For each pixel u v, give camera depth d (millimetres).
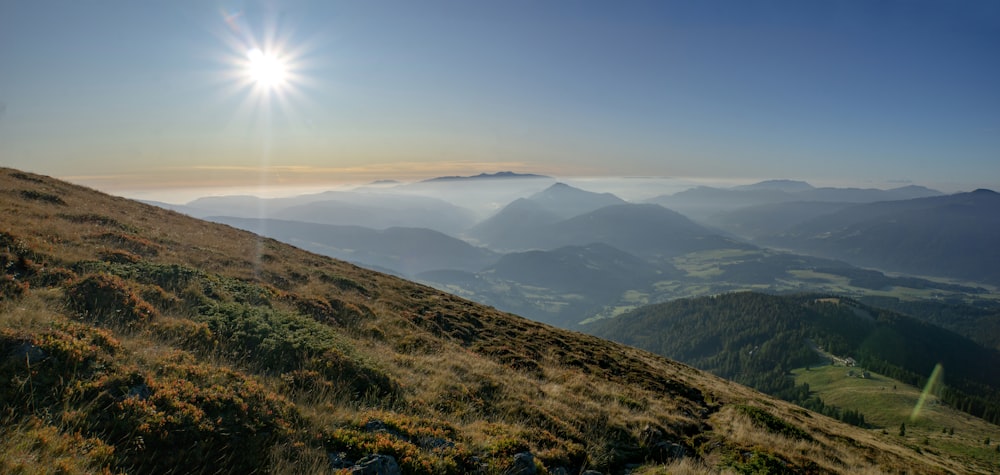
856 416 136125
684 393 26328
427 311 29938
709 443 15797
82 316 11062
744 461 14141
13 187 27609
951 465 31422
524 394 16266
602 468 11953
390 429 9820
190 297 15523
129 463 6699
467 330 28203
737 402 26172
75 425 6887
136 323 11789
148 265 17703
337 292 26781
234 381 9648
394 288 35500
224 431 7852
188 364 9781
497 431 11633
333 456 8375
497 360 23281
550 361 26047
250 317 14797
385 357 16281
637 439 14781
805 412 34000
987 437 107938
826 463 15797
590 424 14859
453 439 10320
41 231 18391
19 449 5969
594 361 28688
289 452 8086
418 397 12961
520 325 34438
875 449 22266
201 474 7000
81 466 6129
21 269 13289
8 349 7926
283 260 32156
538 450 11172
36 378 7500
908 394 160125
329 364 12656
